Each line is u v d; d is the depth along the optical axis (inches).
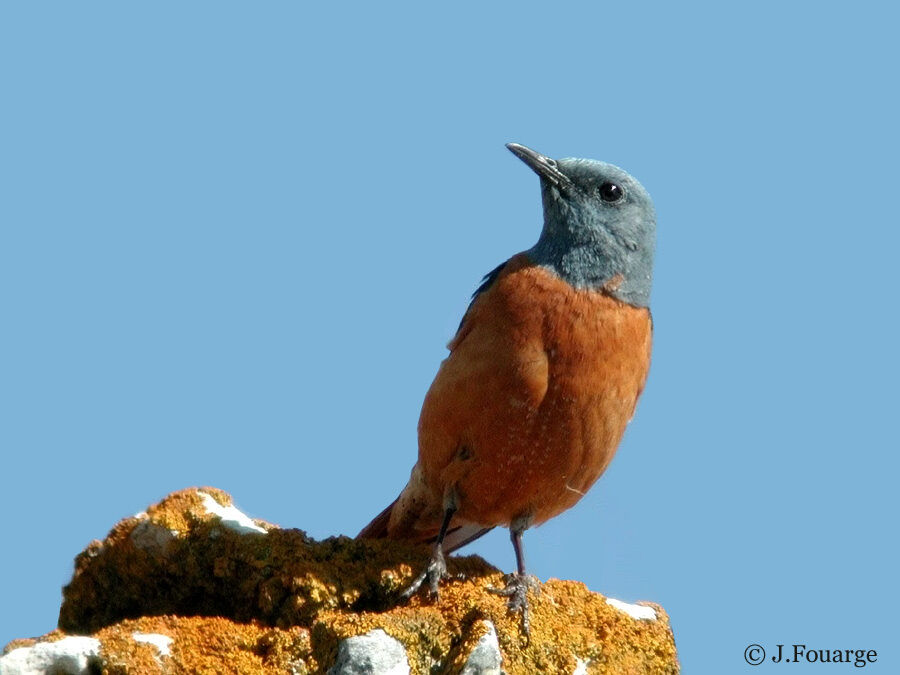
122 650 387.5
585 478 518.3
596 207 524.4
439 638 422.9
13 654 380.5
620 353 504.7
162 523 476.7
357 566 473.1
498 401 494.6
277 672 400.2
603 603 476.7
